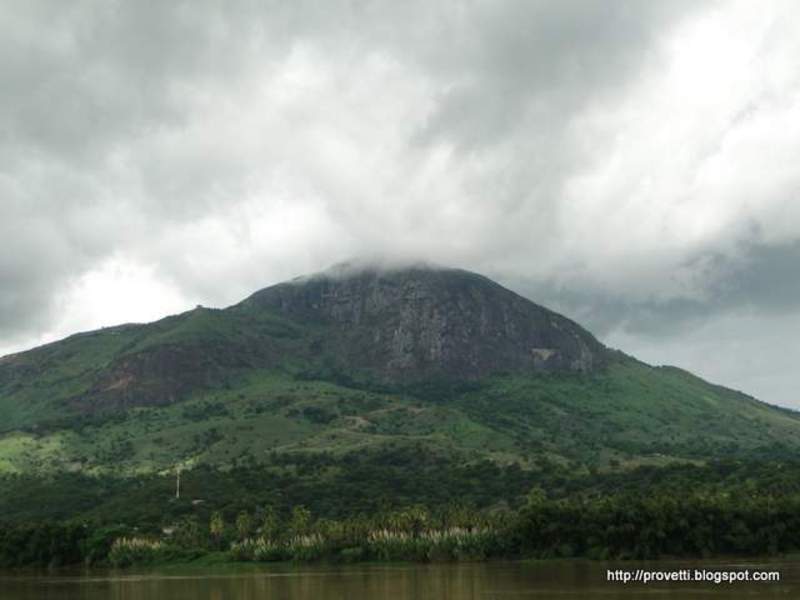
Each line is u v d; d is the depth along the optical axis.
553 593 155.50
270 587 187.00
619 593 153.12
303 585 188.75
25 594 186.75
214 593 177.38
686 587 161.75
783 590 154.88
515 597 150.38
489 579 187.12
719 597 143.62
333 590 173.25
